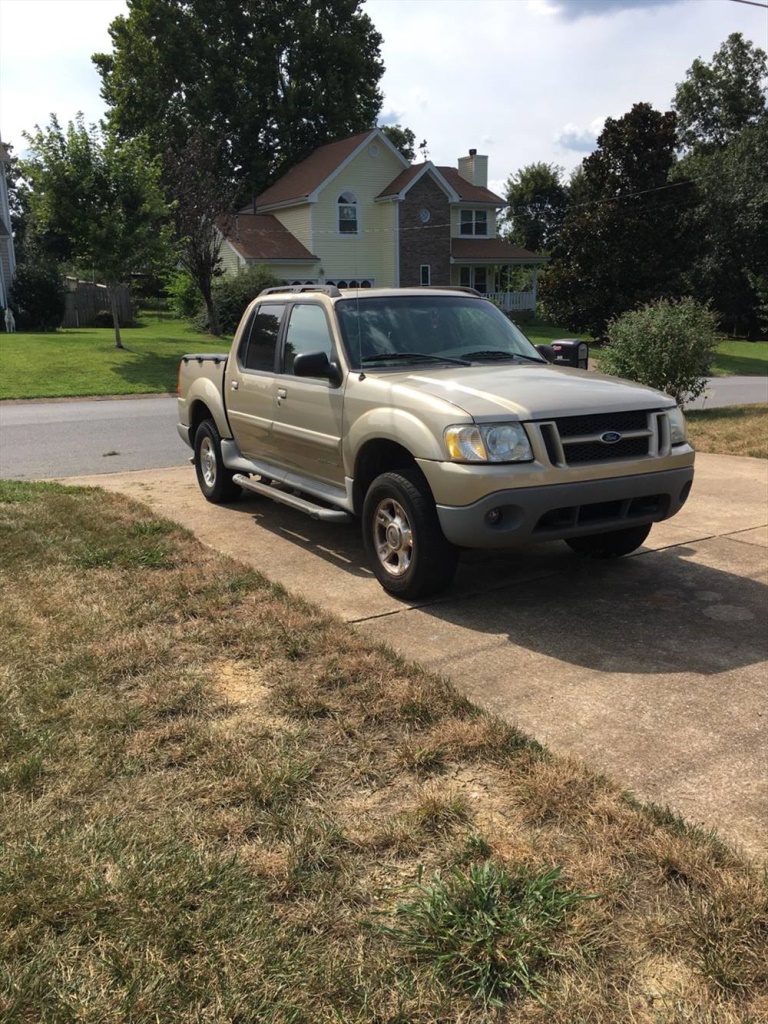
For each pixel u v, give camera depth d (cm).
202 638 427
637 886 245
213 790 293
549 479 442
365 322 561
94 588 502
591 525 467
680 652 415
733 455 1001
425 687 370
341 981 212
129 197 2312
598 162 3534
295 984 211
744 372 3078
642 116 3444
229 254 3772
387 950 222
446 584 490
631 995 208
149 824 274
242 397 673
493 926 227
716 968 214
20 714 344
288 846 262
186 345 2698
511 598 500
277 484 760
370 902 240
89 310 3647
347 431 525
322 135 4681
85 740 325
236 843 265
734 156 4475
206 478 781
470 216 4253
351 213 3834
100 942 224
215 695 367
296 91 4503
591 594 504
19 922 230
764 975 212
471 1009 205
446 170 4359
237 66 4484
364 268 3925
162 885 243
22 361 2189
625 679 385
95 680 378
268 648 415
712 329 1318
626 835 267
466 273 4278
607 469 457
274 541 632
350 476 532
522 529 443
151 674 386
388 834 269
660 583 523
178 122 4409
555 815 279
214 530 666
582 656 412
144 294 4691
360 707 353
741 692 369
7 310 3064
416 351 557
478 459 436
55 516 672
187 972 214
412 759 312
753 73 5762
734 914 231
